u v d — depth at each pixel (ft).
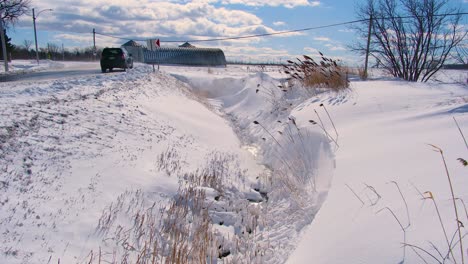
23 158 19.31
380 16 69.51
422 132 20.16
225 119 56.13
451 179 12.79
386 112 28.02
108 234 15.75
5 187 16.47
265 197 24.93
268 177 28.40
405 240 10.24
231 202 22.63
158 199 20.33
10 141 20.31
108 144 25.50
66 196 17.57
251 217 20.63
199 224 18.81
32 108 27.20
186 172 25.43
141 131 31.07
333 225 13.55
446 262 8.72
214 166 28.55
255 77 79.20
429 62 68.74
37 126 23.89
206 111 54.70
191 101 58.59
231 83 83.51
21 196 16.29
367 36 71.26
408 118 24.32
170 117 39.83
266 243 17.39
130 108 36.58
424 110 25.71
